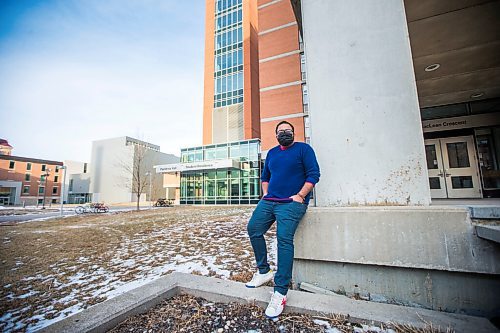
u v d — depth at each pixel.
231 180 26.09
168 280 2.48
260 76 21.62
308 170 2.04
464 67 4.78
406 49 2.32
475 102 6.34
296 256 2.32
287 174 2.12
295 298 2.01
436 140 6.73
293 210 2.00
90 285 3.36
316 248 2.25
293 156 2.13
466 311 1.85
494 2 3.27
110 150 57.00
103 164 57.34
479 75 5.09
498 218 1.70
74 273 3.96
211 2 31.44
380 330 1.61
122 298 2.03
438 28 3.75
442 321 1.60
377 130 2.32
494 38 3.97
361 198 2.30
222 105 28.86
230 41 29.61
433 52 4.31
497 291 1.79
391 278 2.08
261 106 21.22
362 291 2.17
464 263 1.80
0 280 3.68
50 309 2.66
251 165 25.28
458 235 1.83
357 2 2.54
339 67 2.53
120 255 5.09
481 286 1.83
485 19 3.57
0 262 4.79
